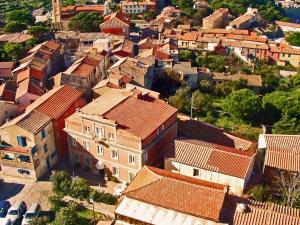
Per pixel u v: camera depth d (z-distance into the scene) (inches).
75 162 3348.9
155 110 3238.2
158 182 2497.5
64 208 2691.9
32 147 3120.1
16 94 4126.5
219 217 2258.9
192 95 4808.1
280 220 2249.0
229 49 7081.7
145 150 2942.9
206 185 2482.8
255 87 5388.8
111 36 6200.8
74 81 4360.2
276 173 2957.7
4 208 2878.9
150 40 6486.2
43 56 5027.1
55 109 3393.2
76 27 7244.1
